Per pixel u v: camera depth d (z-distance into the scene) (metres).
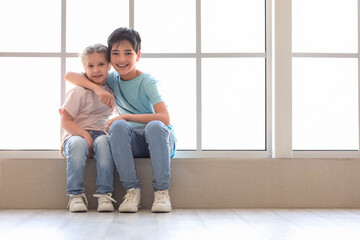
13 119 2.49
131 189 2.07
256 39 2.54
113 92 2.34
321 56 2.52
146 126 2.07
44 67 2.50
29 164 2.21
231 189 2.24
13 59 2.49
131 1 2.51
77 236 1.48
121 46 2.21
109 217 1.90
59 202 2.21
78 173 2.07
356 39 2.55
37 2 2.51
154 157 2.05
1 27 2.50
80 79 2.24
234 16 2.54
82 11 2.51
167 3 2.54
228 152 2.47
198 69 2.52
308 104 2.53
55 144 2.50
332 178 2.26
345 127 2.54
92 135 2.22
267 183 2.24
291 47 2.38
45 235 1.50
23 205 2.20
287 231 1.58
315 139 2.53
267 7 2.48
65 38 2.49
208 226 1.68
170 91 2.52
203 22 2.54
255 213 2.06
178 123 2.52
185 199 2.22
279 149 2.38
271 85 2.47
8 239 1.44
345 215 2.00
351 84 2.55
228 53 2.52
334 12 2.54
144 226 1.68
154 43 2.53
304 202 2.25
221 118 2.52
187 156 2.47
